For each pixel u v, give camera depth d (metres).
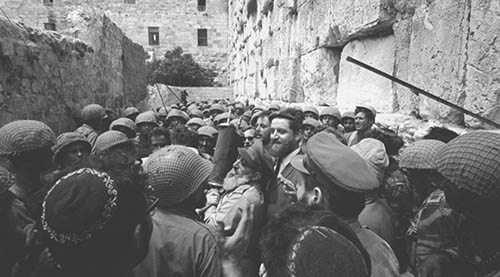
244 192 2.76
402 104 4.89
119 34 14.04
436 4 4.05
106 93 11.97
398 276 1.83
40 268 1.50
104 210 1.31
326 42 7.00
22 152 2.67
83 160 1.71
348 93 6.26
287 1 9.35
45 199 1.38
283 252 1.32
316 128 4.56
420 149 2.50
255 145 3.07
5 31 5.76
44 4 27.97
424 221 2.08
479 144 1.47
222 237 2.34
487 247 1.43
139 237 1.52
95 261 1.33
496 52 3.22
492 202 1.40
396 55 4.98
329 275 1.18
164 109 10.45
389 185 2.86
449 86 3.80
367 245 1.85
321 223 1.43
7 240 1.81
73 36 10.48
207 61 32.91
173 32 32.56
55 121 7.54
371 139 2.96
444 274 1.81
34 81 6.68
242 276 2.39
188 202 2.09
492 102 3.26
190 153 2.18
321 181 1.91
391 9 4.96
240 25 19.91
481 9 3.34
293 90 8.96
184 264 1.91
